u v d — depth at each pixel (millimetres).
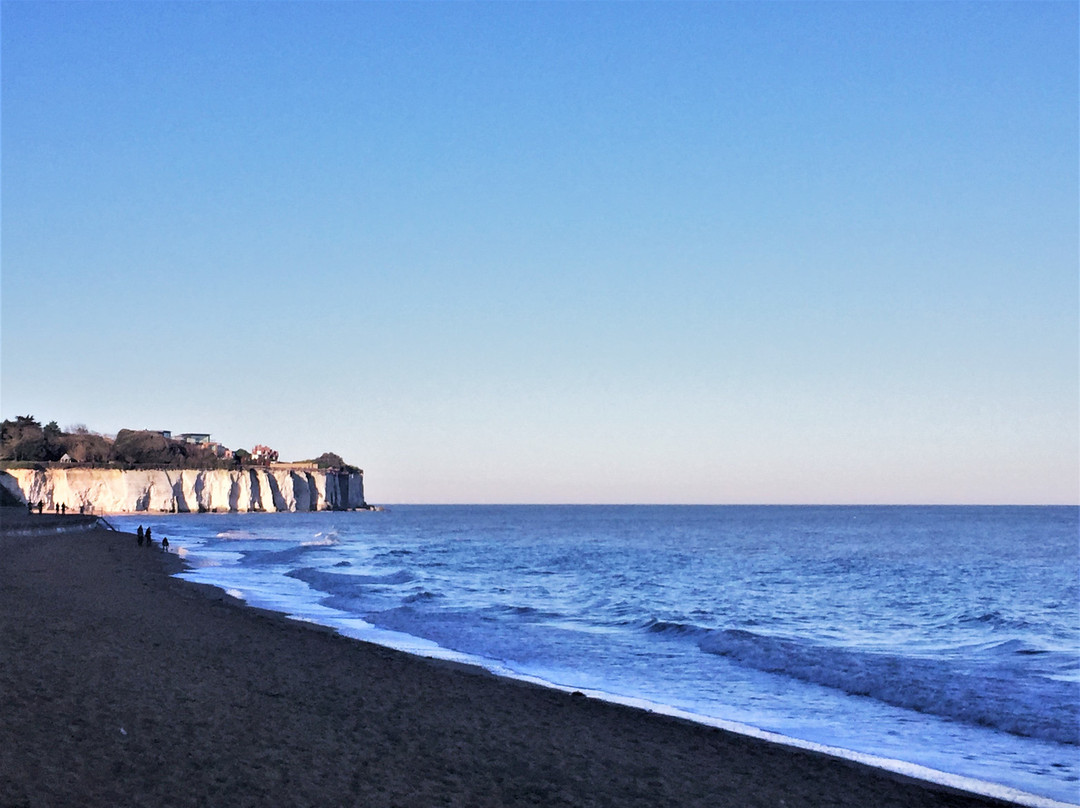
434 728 13523
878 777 12906
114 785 8953
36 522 73875
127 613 23656
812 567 63781
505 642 25875
